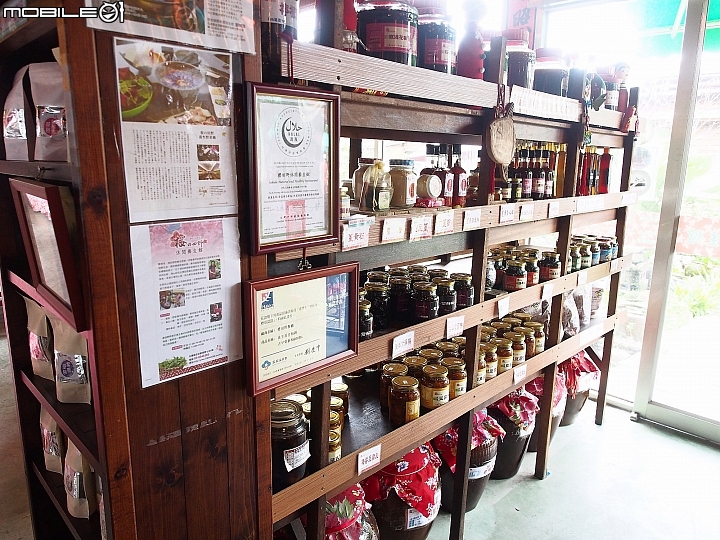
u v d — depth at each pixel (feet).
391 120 5.05
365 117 4.77
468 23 6.02
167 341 3.49
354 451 5.37
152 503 3.63
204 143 3.43
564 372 10.18
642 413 11.19
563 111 7.53
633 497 8.57
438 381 6.41
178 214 3.38
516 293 7.43
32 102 4.16
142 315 3.33
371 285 6.25
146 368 3.41
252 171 3.64
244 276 3.84
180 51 3.21
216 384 3.84
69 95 2.87
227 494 4.09
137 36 3.01
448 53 5.39
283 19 3.77
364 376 7.55
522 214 7.11
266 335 4.00
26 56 4.73
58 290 3.62
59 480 5.49
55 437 5.45
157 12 3.08
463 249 6.58
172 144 3.27
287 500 4.65
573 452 9.95
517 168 7.84
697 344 11.80
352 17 4.81
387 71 4.61
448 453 7.63
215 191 3.55
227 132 3.54
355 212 5.21
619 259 10.43
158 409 3.53
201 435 3.82
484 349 7.47
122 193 3.11
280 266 4.38
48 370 5.37
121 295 3.21
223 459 4.00
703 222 10.33
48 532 6.13
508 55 6.77
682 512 8.21
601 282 12.72
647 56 10.77
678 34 10.27
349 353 4.78
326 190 4.23
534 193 7.91
